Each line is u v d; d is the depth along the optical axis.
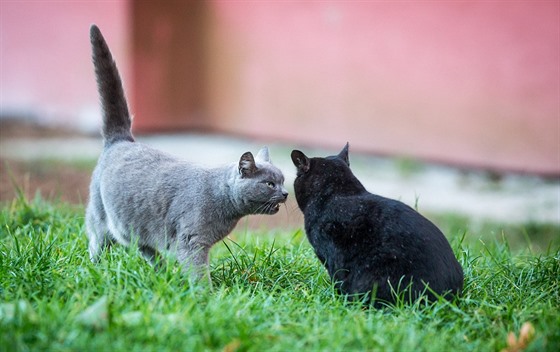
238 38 19.17
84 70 19.53
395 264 5.65
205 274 6.06
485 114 15.09
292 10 18.02
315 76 17.77
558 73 14.03
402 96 16.28
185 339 4.56
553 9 13.97
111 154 6.81
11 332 4.53
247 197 6.30
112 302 5.07
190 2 19.86
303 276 6.48
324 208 6.14
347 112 17.27
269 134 18.84
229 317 4.89
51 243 6.52
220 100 19.81
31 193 11.73
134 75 19.12
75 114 19.80
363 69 16.88
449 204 13.05
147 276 5.61
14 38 21.22
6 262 5.96
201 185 6.25
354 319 5.11
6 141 18.03
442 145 15.77
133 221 6.44
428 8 15.66
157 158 6.62
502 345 4.94
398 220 5.76
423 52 15.86
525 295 6.11
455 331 5.21
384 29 16.42
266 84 18.75
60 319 4.66
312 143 18.00
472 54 15.15
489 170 15.16
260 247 7.38
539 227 11.13
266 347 4.62
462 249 7.07
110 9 19.00
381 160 16.80
